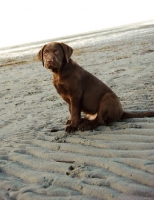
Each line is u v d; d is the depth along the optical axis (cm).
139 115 169
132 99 207
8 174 134
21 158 144
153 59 362
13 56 938
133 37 868
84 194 115
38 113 214
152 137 142
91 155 138
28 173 131
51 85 313
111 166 126
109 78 290
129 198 108
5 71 532
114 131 155
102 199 111
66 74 163
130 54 463
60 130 171
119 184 115
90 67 396
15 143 162
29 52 1028
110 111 162
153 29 1127
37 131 176
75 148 145
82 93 167
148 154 129
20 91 304
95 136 154
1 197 120
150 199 107
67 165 132
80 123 168
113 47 661
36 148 152
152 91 219
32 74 434
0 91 321
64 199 113
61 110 214
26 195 118
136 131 150
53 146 151
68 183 121
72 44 1070
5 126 195
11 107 243
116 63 390
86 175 123
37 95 273
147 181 114
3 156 148
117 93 231
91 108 169
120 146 139
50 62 158
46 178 126
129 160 127
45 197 116
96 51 636
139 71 299
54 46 165
